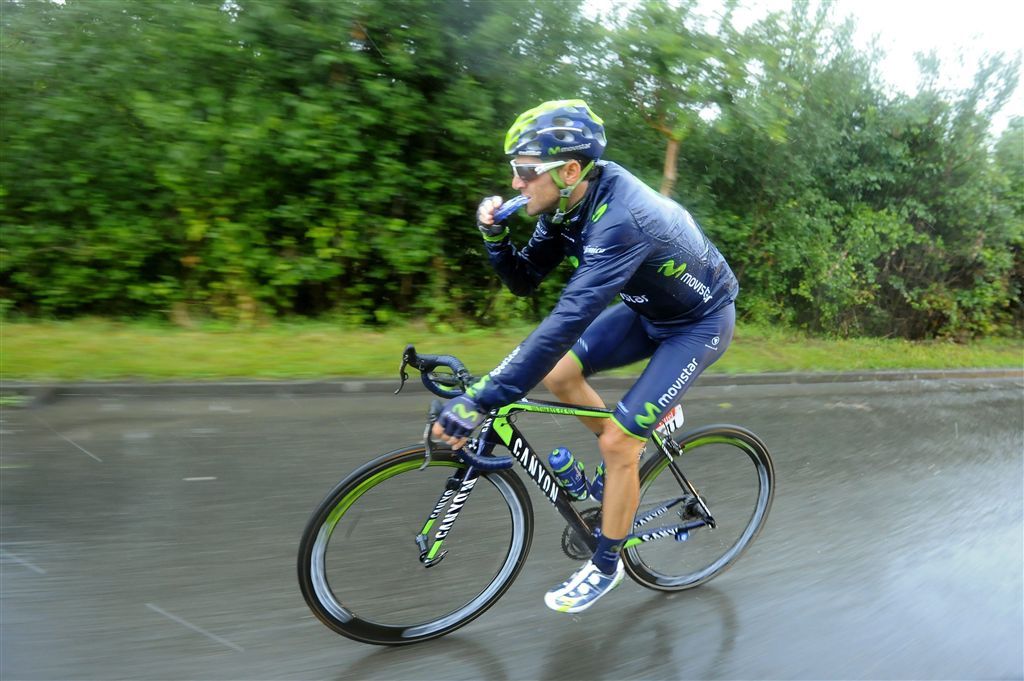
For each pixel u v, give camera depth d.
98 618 2.18
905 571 2.99
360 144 6.41
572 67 6.94
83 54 5.82
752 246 9.23
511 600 2.51
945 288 10.95
